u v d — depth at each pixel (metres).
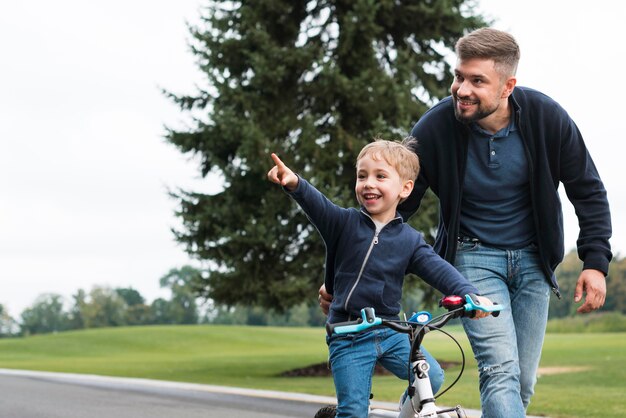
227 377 18.47
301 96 20.98
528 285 4.95
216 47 20.59
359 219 4.45
